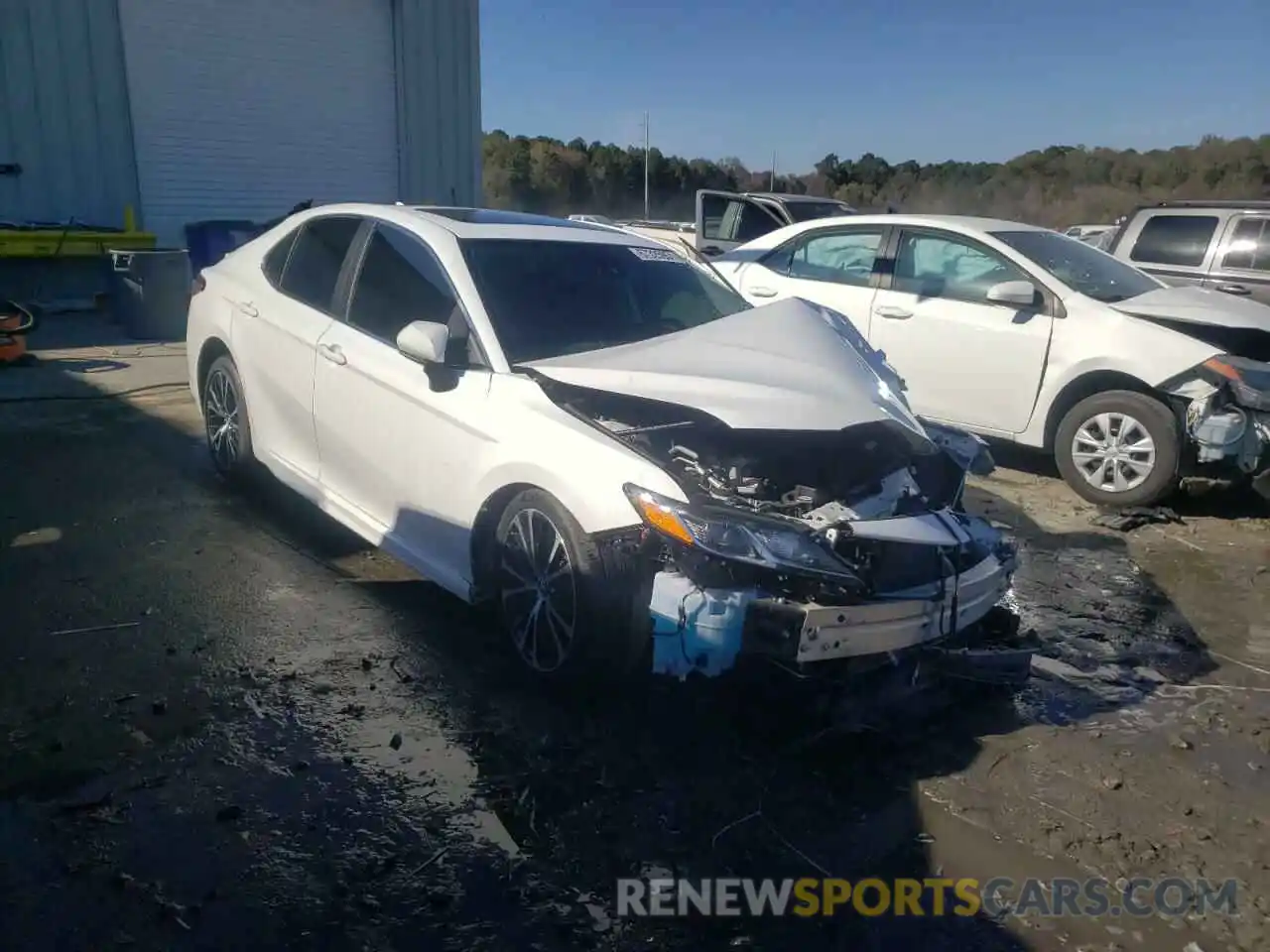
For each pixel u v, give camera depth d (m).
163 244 14.12
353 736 3.39
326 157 15.66
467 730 3.46
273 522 5.33
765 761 3.37
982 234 7.07
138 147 13.66
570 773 3.24
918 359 7.14
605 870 2.81
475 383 3.88
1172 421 6.12
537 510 3.61
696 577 3.17
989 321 6.82
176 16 13.71
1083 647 4.45
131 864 2.73
